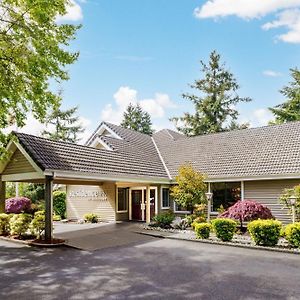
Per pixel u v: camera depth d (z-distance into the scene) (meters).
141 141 25.56
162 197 21.52
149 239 14.79
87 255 11.55
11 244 13.77
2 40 11.45
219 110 42.09
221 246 13.05
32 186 30.56
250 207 15.29
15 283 8.26
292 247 12.30
